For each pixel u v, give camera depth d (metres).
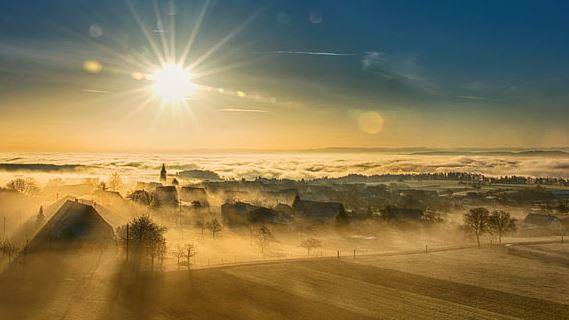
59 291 98.56
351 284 110.06
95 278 107.56
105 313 87.38
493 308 94.56
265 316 87.50
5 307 89.38
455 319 88.00
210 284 106.62
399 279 114.81
